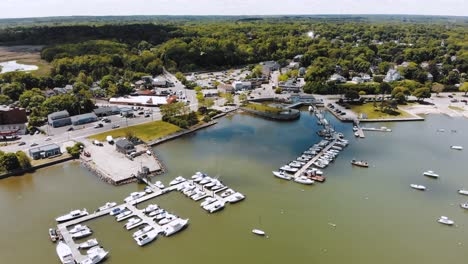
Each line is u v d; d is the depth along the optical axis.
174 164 118.25
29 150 119.50
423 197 98.19
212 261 73.12
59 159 118.25
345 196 98.50
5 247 76.81
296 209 92.19
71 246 76.25
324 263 73.12
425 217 89.12
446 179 108.12
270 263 72.81
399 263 73.50
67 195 98.19
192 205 93.00
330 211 91.38
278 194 99.38
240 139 142.50
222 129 154.75
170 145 135.50
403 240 80.62
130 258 73.69
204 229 83.50
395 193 100.19
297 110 177.12
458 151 130.38
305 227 84.81
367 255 75.69
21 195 98.69
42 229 83.12
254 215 89.38
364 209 92.38
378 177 109.44
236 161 120.81
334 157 123.19
